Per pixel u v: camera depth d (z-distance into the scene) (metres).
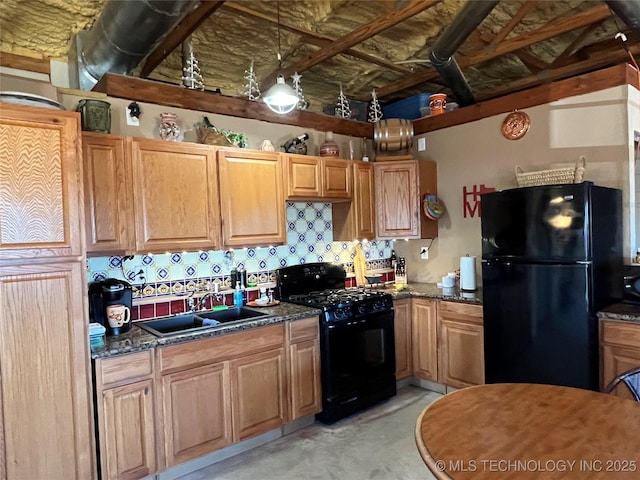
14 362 1.96
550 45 4.34
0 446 1.93
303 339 3.08
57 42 3.41
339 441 2.96
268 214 3.23
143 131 2.94
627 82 3.04
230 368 2.71
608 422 1.51
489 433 1.45
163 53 3.58
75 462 2.12
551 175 3.13
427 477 2.51
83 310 2.13
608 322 2.65
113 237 2.54
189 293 3.16
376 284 4.20
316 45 4.03
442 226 4.22
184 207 2.82
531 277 2.87
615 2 2.60
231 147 3.05
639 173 3.34
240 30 3.73
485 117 3.85
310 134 3.89
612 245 2.91
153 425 2.41
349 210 3.90
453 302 3.52
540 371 2.85
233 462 2.73
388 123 4.13
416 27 3.89
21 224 1.97
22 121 1.97
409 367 3.85
